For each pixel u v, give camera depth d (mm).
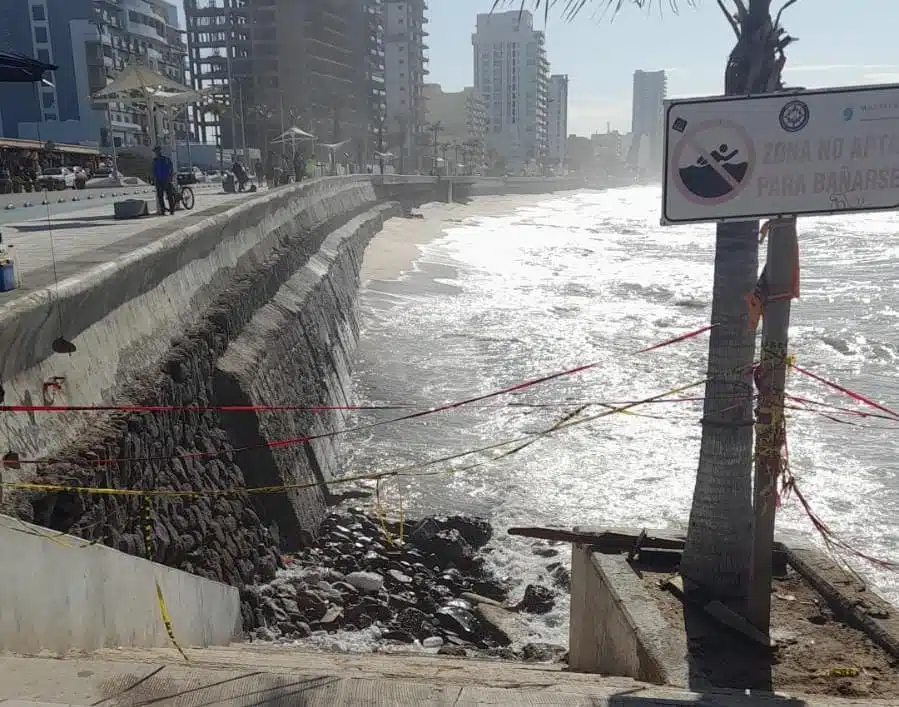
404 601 11438
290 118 95438
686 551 6613
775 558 7211
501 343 28328
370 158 122438
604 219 108312
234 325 13812
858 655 5617
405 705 3801
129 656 5227
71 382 7457
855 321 32500
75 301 7695
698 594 6418
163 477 8828
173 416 9523
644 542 7250
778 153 5008
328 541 13461
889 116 4914
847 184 5012
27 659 4086
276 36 104625
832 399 22312
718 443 6371
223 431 11695
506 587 12562
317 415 17656
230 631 8609
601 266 52656
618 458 17859
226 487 10977
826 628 6047
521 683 4609
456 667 5516
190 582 7387
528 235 76625
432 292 38219
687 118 5031
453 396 22422
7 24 79875
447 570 12852
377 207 63969
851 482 16547
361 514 14773
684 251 64312
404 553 13156
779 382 5348
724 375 6293
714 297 6359
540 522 14789
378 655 7336
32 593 4664
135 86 19328
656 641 5688
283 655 6297
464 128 181750
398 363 25672
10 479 5996
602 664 6660
